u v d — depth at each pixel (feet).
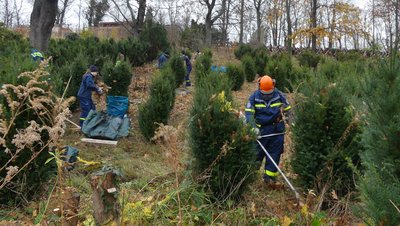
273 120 19.86
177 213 13.38
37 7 60.13
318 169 16.55
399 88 9.83
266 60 70.44
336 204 14.65
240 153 16.19
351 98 16.05
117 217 10.17
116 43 73.26
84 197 14.30
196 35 120.37
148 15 103.45
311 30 103.55
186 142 17.30
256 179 17.54
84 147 27.14
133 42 72.84
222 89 18.98
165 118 29.99
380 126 9.88
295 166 17.30
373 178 9.64
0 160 14.69
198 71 51.75
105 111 30.89
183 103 44.83
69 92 37.65
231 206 15.70
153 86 30.45
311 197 15.24
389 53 10.34
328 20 127.75
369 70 11.29
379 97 10.10
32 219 13.87
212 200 16.11
